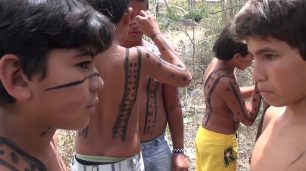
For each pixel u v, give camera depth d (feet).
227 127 10.46
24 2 3.51
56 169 4.27
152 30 8.38
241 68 10.07
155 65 7.19
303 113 4.87
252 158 5.55
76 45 3.64
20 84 3.61
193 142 15.02
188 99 17.52
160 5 25.50
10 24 3.47
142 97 8.81
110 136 7.13
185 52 20.51
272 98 4.79
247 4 4.84
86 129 7.22
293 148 4.87
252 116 10.36
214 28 20.54
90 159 7.19
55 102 3.73
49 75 3.63
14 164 3.80
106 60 6.79
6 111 3.83
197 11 24.63
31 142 3.96
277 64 4.61
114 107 7.00
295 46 4.52
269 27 4.53
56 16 3.52
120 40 7.13
